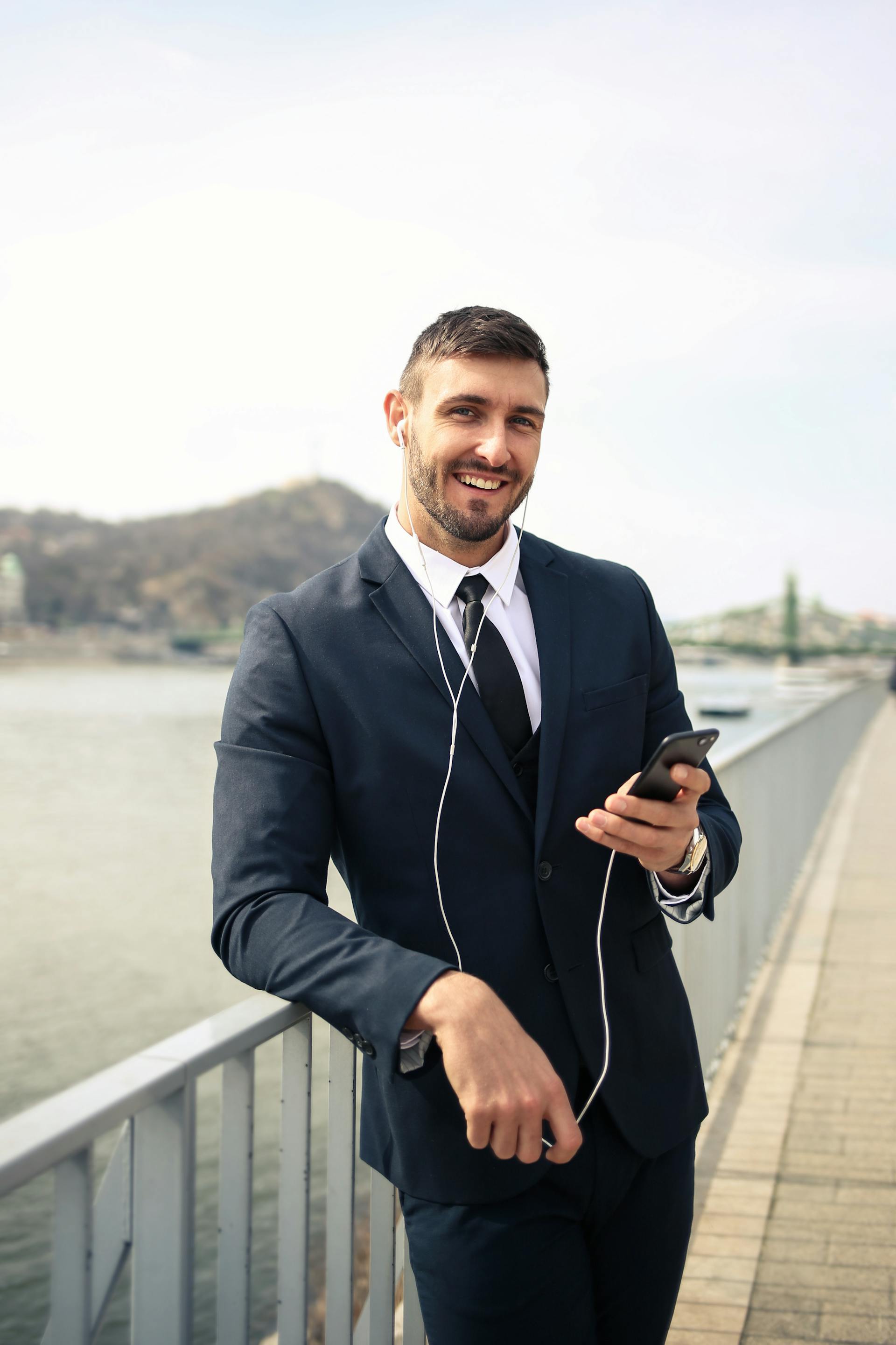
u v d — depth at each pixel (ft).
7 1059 89.35
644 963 4.68
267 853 4.10
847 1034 13.47
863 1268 8.09
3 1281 35.37
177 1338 3.38
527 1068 3.58
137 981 112.57
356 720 4.35
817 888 22.22
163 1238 3.40
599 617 4.88
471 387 4.34
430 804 4.33
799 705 231.30
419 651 4.47
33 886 156.97
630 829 4.01
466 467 4.42
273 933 3.92
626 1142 4.47
